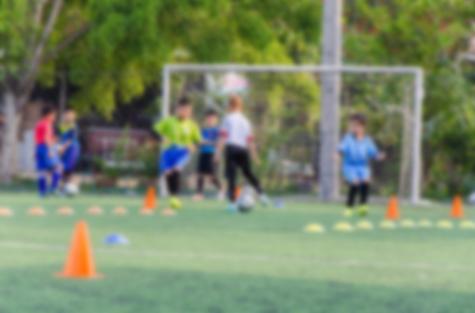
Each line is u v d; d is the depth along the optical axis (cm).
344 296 1838
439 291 1939
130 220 3572
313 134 5653
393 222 3931
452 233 3412
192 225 3428
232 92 5728
